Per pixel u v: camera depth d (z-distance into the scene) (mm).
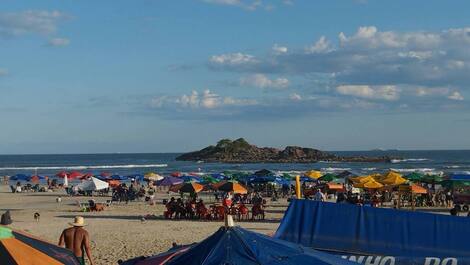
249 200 40281
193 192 30250
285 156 158625
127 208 35906
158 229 23438
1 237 6043
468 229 7770
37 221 27391
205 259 5445
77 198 45688
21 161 183250
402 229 7875
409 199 38281
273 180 41844
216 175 48969
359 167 120688
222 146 171375
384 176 34594
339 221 7988
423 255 7746
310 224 8031
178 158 179250
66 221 27359
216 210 28531
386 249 7812
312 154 160500
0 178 84000
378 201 34312
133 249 17562
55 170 119625
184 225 25203
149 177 50750
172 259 5691
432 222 7867
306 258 5602
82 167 133250
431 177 38625
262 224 25875
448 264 7695
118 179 53781
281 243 5844
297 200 8211
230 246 5562
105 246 18203
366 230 7922
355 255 7848
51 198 45781
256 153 167375
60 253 6367
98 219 28328
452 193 37875
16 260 5750
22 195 49531
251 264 5355
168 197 46375
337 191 40406
